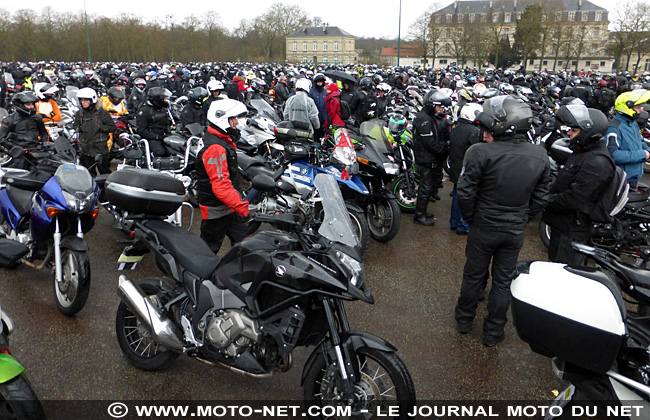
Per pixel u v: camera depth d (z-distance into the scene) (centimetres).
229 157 418
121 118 977
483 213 397
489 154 384
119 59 6862
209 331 310
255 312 297
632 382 249
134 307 337
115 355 385
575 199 428
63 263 441
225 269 316
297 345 309
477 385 364
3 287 488
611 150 571
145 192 359
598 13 8962
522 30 6353
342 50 10512
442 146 675
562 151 585
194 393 346
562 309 254
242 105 405
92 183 448
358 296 277
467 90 868
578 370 265
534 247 645
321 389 306
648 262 547
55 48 6662
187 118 853
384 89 1151
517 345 420
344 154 564
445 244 641
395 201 620
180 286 341
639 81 2978
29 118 692
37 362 374
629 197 545
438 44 6512
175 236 359
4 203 494
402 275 546
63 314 439
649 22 5294
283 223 301
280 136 593
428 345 414
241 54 7800
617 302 248
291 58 10681
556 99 1666
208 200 434
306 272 281
